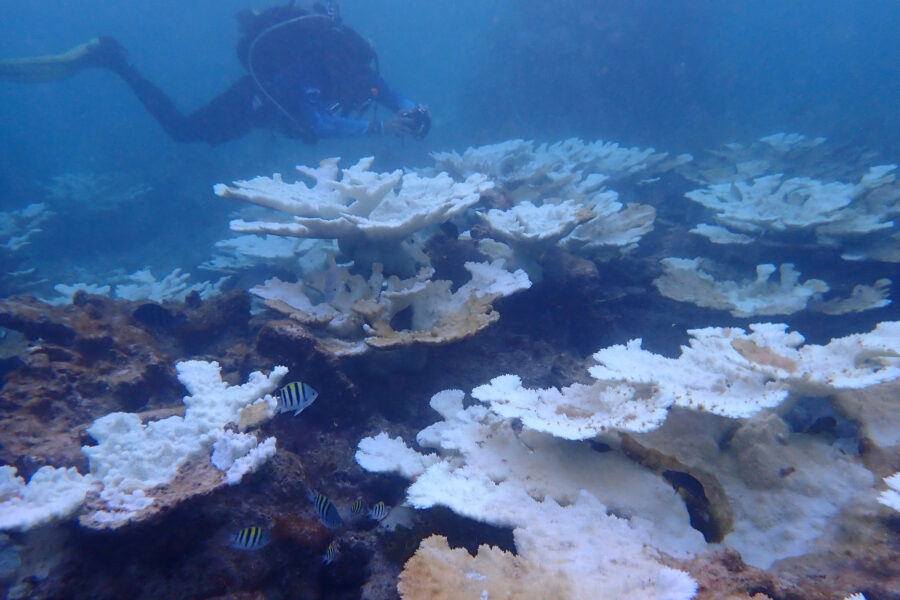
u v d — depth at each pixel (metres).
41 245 17.91
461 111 25.70
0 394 3.92
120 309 5.49
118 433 3.32
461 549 2.59
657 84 21.98
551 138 22.58
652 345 6.42
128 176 22.00
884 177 6.58
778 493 2.94
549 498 2.89
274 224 4.55
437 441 3.66
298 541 3.20
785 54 45.22
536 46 22.27
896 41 54.66
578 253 6.41
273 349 4.20
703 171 9.99
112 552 2.75
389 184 4.97
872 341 3.19
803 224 6.20
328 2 8.82
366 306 4.16
